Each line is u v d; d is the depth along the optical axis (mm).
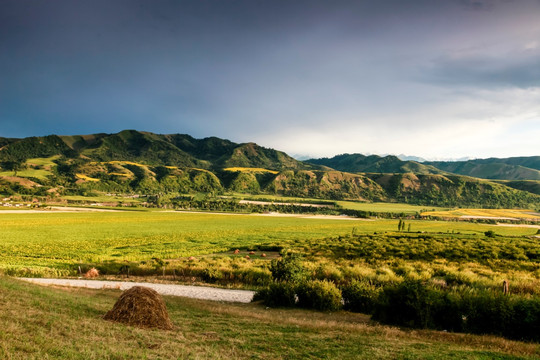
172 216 182500
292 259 31188
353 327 15820
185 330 13758
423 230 130375
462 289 17953
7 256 59406
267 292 24766
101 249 71938
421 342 13305
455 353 11602
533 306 14516
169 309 19188
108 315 13711
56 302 15289
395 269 39188
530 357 11414
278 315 19609
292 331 14766
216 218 178500
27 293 15812
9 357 7406
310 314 20531
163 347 10375
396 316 17297
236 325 15547
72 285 31594
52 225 125375
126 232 110938
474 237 89688
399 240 79375
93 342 9789
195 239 94938
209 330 14141
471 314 15516
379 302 18047
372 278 31609
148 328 13039
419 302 16562
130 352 9375
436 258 52438
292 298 23531
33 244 77250
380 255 54094
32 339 9023
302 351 11578
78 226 124875
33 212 172625
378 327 16062
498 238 86562
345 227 142125
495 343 13414
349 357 11008
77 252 66438
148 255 63125
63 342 9273
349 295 22516
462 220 193625
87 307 15594
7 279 20047
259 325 15828
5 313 11148
